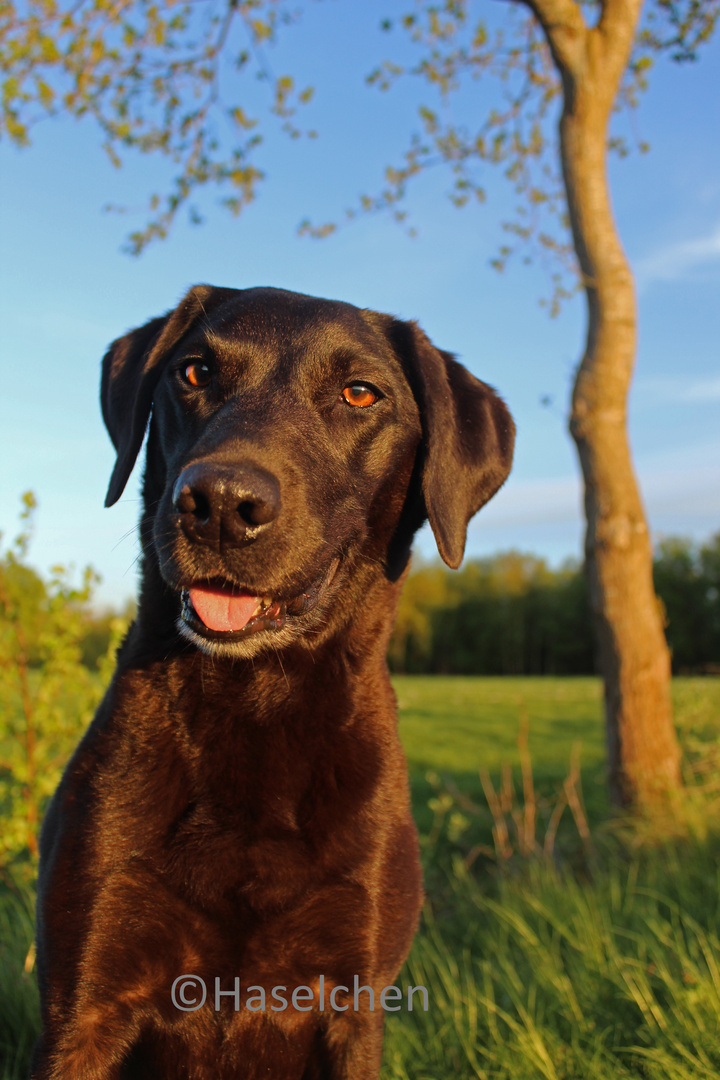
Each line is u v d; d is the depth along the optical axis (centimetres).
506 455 66
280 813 52
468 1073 65
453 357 66
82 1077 50
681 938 74
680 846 97
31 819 93
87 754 53
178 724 52
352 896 52
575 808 108
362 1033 53
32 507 96
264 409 54
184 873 50
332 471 55
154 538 53
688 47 126
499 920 84
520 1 112
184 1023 51
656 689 110
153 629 55
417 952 78
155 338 62
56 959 50
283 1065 53
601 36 110
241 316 59
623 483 111
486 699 471
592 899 83
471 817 138
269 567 50
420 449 62
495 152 142
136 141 135
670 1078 60
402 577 61
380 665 58
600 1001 69
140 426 61
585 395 113
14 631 95
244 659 53
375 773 54
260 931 51
